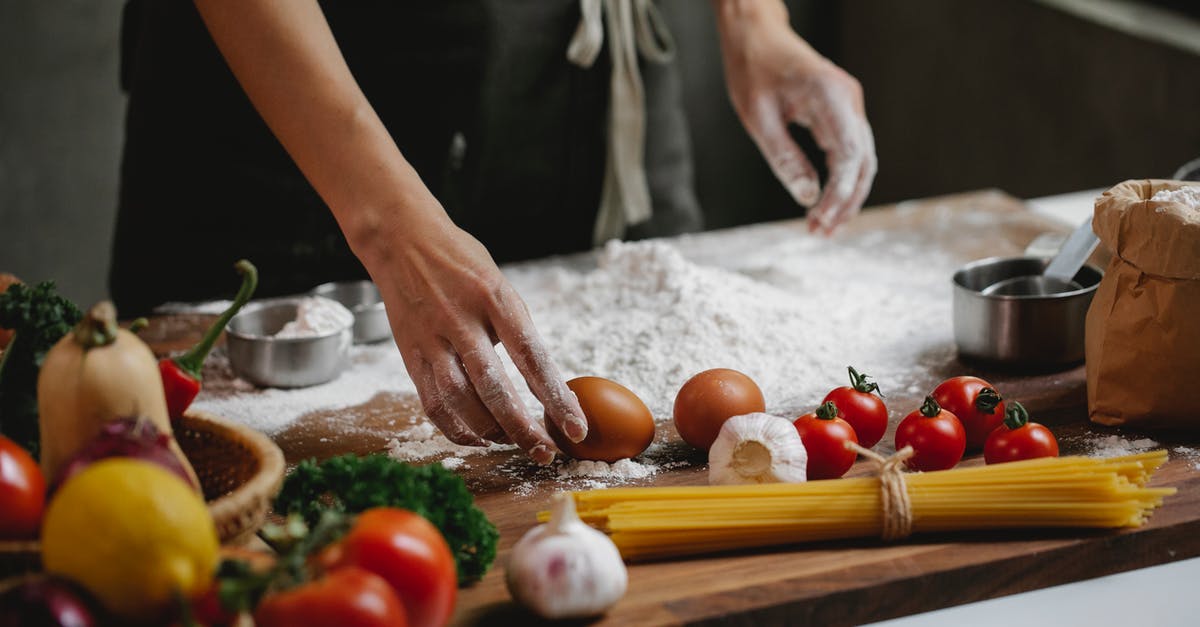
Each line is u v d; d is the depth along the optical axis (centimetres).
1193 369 121
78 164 328
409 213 123
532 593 91
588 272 183
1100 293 128
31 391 101
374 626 76
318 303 150
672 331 149
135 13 195
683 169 224
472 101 191
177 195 189
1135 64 262
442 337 119
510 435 117
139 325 98
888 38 348
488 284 118
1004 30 302
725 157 368
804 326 154
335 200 129
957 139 326
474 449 129
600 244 212
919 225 200
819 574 100
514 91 195
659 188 220
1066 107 286
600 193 209
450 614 88
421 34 185
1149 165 263
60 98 321
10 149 320
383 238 124
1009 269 151
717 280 160
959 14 318
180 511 75
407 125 192
